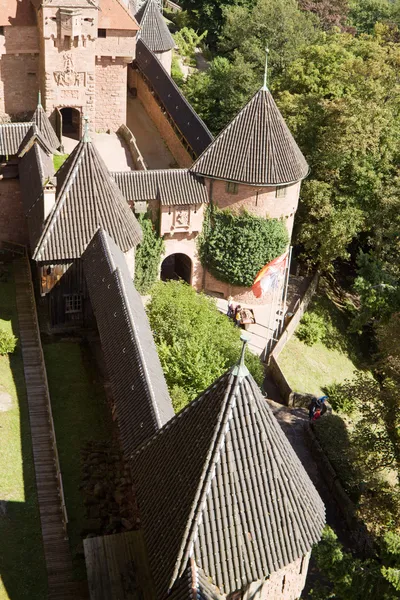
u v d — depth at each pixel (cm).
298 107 7312
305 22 10106
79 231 4947
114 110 7962
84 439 4134
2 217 6025
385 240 7188
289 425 5197
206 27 12319
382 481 4550
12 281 5647
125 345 3891
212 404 2714
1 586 3216
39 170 5378
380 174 7019
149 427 3319
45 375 4484
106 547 3194
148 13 9200
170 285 5488
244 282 6375
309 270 7669
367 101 7075
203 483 2577
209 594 2481
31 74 7562
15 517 3588
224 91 8794
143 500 2845
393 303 5950
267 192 6066
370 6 13425
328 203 6875
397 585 2703
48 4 6944
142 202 5872
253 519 2611
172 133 7844
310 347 6556
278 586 2780
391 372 4947
